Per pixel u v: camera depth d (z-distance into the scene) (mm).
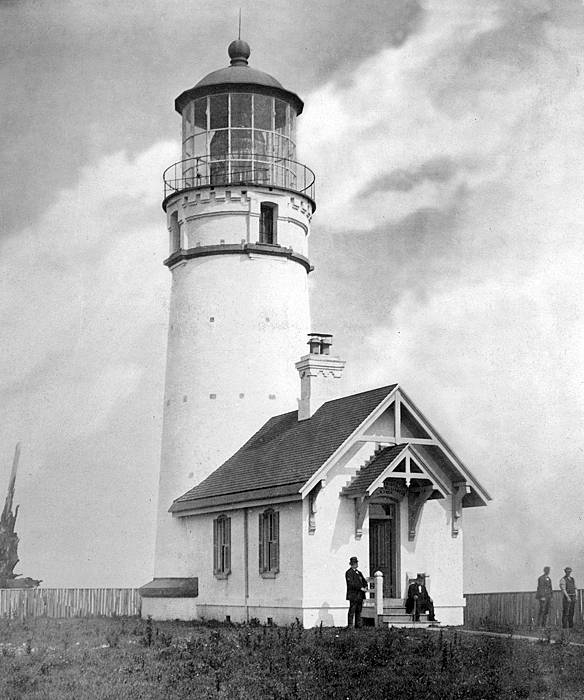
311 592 27391
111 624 32219
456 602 29062
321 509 27766
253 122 38812
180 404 37281
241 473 32469
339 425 29250
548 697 19234
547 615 30125
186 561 34531
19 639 27297
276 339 37469
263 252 37625
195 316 37562
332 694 18734
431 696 18719
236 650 22484
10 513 45438
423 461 28047
